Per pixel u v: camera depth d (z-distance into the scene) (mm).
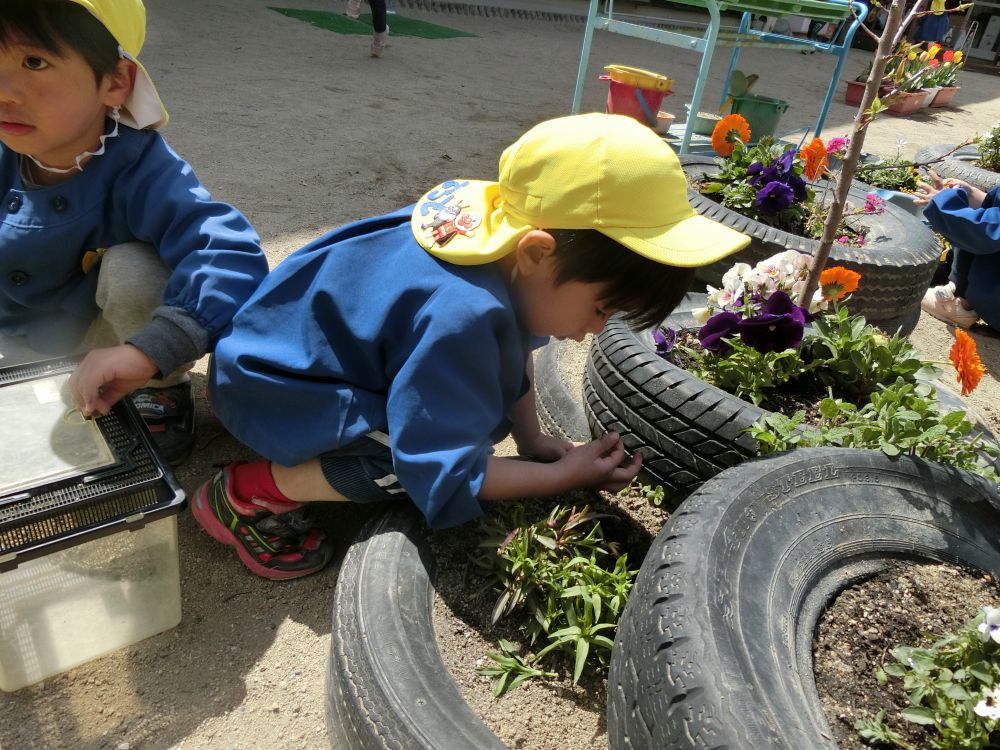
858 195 3486
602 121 1377
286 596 1674
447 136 4871
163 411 1890
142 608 1478
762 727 981
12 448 1304
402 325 1420
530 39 9281
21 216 1677
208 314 1541
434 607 1439
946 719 1130
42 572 1294
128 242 1739
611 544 1572
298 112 4840
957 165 4848
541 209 1331
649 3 13250
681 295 1450
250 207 3355
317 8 8398
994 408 2918
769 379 1872
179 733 1383
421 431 1352
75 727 1369
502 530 1514
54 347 1948
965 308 3600
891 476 1441
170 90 4832
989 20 14898
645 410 1819
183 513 1847
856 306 2701
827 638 1274
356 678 1258
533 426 1796
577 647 1343
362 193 3713
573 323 1474
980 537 1422
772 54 11586
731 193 3191
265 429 1538
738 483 1350
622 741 1110
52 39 1385
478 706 1312
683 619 1112
